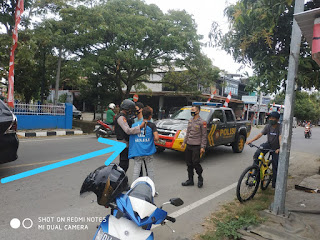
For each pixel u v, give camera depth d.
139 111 4.48
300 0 3.74
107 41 15.52
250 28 5.59
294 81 3.83
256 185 4.97
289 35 5.62
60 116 13.49
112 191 2.04
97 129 11.49
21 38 11.23
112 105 11.71
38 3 12.27
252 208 4.27
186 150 5.41
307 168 8.09
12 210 3.80
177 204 2.29
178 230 3.53
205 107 8.43
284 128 3.96
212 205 4.47
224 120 8.66
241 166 7.74
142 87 21.92
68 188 4.82
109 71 18.44
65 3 13.94
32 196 4.35
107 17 14.04
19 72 14.49
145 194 2.25
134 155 4.28
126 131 4.20
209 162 8.05
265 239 3.30
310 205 4.47
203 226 3.68
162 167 6.90
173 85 19.75
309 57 5.22
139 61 14.34
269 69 5.47
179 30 15.20
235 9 5.56
